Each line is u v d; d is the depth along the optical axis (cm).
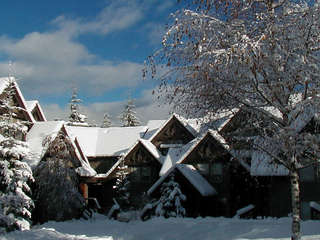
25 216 2461
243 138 1001
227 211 2728
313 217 2200
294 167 914
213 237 1554
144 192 3422
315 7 811
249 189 2683
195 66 870
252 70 860
